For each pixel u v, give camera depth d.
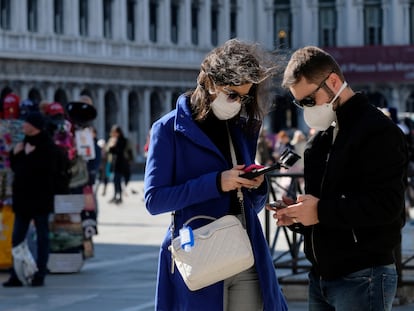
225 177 11.57
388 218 11.30
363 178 11.45
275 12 134.88
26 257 25.44
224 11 128.50
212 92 11.75
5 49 95.19
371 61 120.06
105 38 109.06
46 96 101.06
